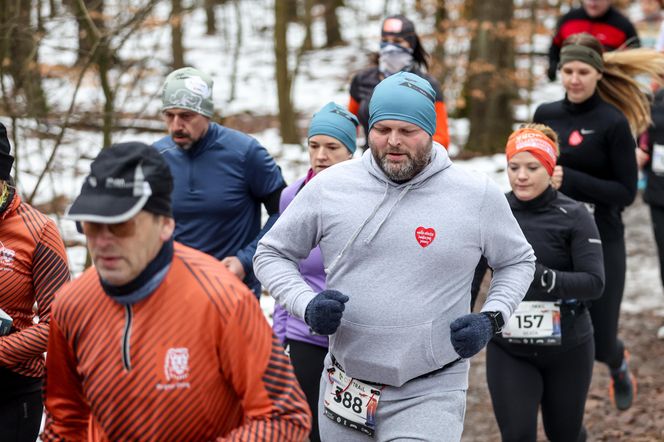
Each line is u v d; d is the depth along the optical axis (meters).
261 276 3.88
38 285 3.95
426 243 3.63
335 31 28.12
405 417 3.77
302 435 2.67
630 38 9.02
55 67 9.96
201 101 5.19
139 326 2.59
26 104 8.91
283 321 5.07
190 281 2.61
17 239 3.91
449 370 3.81
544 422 5.22
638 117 6.28
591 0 8.98
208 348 2.59
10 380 4.01
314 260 4.80
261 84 23.39
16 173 8.91
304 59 26.03
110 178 2.48
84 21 8.66
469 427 6.48
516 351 4.96
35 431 4.17
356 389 3.84
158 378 2.58
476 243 3.71
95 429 2.82
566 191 6.06
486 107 15.78
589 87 6.03
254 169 5.36
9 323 3.76
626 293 9.25
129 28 9.65
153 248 2.55
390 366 3.70
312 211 3.78
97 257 2.53
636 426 6.40
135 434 2.62
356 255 3.69
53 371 2.88
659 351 7.73
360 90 7.66
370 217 3.66
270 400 2.63
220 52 28.02
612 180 6.11
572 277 4.70
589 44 6.01
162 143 5.42
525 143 4.84
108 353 2.62
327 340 4.91
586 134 6.08
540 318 4.90
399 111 3.55
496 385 5.00
